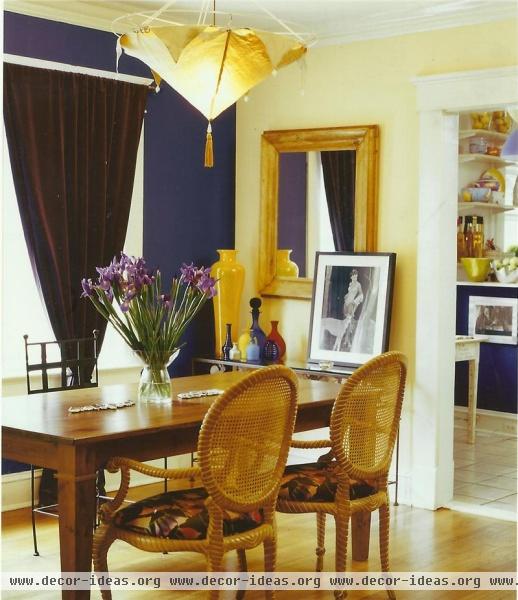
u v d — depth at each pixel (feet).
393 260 18.02
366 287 18.37
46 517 16.61
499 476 20.31
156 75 13.25
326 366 18.17
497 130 25.91
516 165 26.86
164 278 19.53
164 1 17.16
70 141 17.25
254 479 11.00
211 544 10.62
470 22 16.98
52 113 16.93
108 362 18.85
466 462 21.72
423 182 17.61
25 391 17.20
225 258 19.79
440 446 17.75
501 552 14.96
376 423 12.49
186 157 19.89
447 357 17.84
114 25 18.01
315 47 19.34
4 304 17.47
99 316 17.75
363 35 18.44
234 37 11.77
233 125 20.88
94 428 11.27
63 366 15.56
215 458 10.52
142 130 18.95
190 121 19.93
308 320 19.81
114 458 11.20
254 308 19.53
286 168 19.86
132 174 18.35
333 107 19.11
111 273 12.72
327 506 12.23
